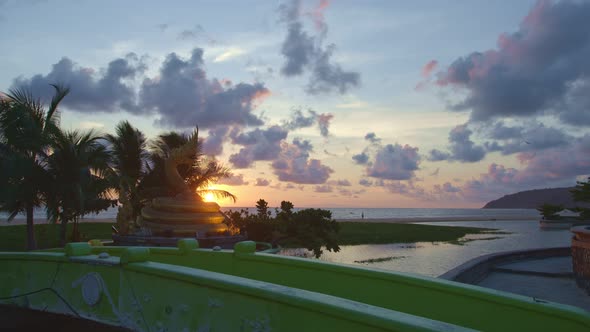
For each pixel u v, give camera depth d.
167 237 8.91
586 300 8.45
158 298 2.95
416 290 3.58
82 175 13.28
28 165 12.77
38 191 13.50
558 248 16.09
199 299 2.74
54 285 3.61
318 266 4.04
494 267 12.49
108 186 14.77
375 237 30.80
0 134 12.99
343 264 4.07
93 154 14.01
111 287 3.24
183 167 17.23
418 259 18.73
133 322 3.06
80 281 3.44
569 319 2.99
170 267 2.99
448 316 3.42
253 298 2.51
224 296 2.64
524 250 14.87
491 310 3.28
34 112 13.69
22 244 18.83
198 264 4.84
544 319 3.09
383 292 3.71
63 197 13.36
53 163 13.21
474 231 41.69
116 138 18.59
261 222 13.39
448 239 31.05
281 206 13.89
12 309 3.82
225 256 4.66
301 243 13.45
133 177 18.45
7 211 14.05
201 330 2.70
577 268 10.08
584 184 16.61
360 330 2.08
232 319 2.58
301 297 2.31
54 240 20.58
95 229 28.86
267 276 4.32
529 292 9.29
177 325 2.81
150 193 16.41
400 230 39.38
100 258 3.38
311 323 2.26
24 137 12.81
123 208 10.47
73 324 3.78
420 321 1.99
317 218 13.62
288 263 4.20
